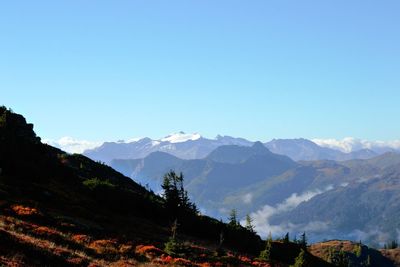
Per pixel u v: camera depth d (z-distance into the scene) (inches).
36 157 3533.5
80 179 3895.2
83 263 1312.7
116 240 2048.5
